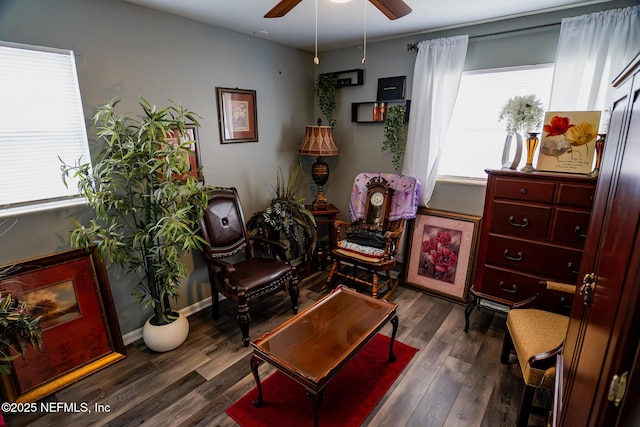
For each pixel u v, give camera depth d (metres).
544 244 2.30
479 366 2.31
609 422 0.72
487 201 2.50
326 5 2.39
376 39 3.36
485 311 3.02
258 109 3.39
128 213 2.42
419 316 2.95
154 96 2.54
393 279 3.60
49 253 2.13
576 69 2.39
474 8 2.46
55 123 2.12
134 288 2.39
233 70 3.08
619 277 0.78
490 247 2.53
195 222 2.45
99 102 2.25
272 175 3.67
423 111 3.14
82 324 2.25
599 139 2.12
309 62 3.88
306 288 3.51
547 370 1.59
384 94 3.44
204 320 2.92
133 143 2.05
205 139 2.95
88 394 2.08
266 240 3.08
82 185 1.99
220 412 1.94
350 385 2.13
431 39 3.05
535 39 2.61
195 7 2.41
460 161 3.19
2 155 1.95
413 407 1.97
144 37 2.42
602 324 0.86
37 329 1.71
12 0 1.84
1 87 1.90
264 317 2.96
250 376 2.24
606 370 0.73
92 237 2.30
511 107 2.51
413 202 3.19
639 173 0.75
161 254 2.27
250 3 2.33
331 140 3.62
